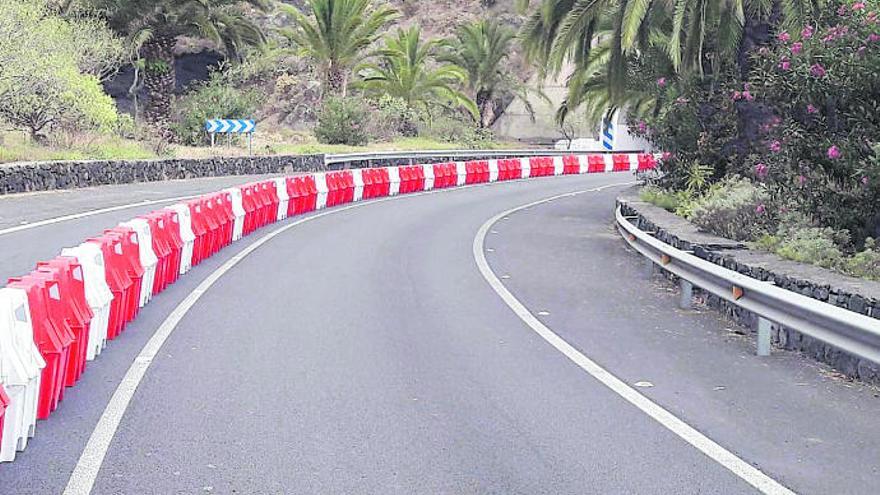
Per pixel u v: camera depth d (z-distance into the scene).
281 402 7.47
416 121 54.59
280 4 48.09
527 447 6.52
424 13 77.25
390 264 15.09
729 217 14.09
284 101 59.97
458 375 8.40
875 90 12.80
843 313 7.32
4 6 28.05
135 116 42.09
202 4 37.69
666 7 20.55
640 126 22.61
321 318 10.70
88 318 8.20
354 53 48.53
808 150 13.24
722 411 7.40
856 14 13.41
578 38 23.16
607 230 20.83
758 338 9.25
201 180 31.34
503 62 69.06
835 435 6.84
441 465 6.15
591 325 10.63
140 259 10.93
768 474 6.04
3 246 14.93
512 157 51.34
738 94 16.33
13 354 6.12
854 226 12.82
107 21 37.62
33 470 5.92
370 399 7.61
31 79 29.17
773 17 20.12
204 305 11.35
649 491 5.74
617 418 7.20
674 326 10.62
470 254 16.56
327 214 23.77
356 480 5.86
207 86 47.19
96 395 7.56
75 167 25.95
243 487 5.71
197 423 6.91
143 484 5.72
